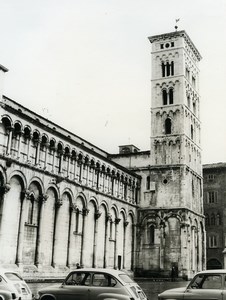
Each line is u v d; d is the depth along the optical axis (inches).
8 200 1702.8
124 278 738.2
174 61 3225.9
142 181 3075.8
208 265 3730.3
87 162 2340.1
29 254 1817.2
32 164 1851.6
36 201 1883.6
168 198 2942.9
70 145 2174.0
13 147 1761.8
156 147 3090.6
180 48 3225.9
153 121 3161.9
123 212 2770.7
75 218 2186.3
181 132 3034.0
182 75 3157.0
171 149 3038.9
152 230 2947.8
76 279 753.0
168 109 3129.9
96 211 2393.0
